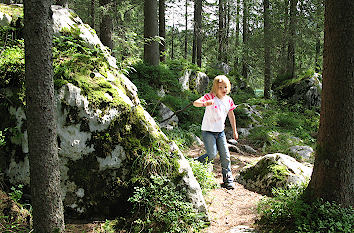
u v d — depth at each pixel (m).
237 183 5.20
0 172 3.39
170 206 3.37
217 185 4.86
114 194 3.47
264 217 3.59
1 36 4.12
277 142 8.32
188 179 3.66
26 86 2.47
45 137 2.51
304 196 3.48
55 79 3.48
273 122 10.63
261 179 4.86
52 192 2.59
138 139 3.70
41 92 2.46
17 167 3.41
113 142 3.55
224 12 23.23
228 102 4.89
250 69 23.02
